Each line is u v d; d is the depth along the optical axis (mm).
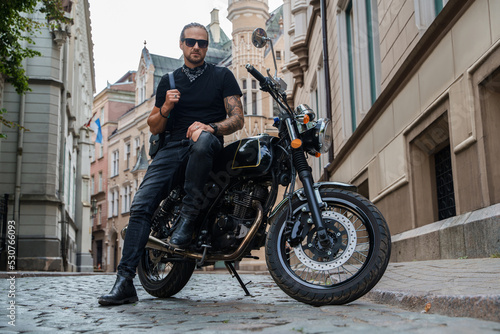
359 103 8594
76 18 20875
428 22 5496
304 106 2707
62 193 15531
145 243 2949
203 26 3137
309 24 13531
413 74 5629
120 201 37375
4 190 13781
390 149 6535
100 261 40312
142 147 34406
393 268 3877
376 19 8016
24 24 8961
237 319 2010
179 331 1748
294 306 2475
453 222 4637
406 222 6031
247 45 22000
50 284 5078
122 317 2285
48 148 14289
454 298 1908
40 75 14602
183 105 3084
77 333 1847
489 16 3928
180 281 3264
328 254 2408
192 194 2781
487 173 4098
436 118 5043
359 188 8609
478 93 4191
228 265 3432
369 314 1956
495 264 3211
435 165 5797
